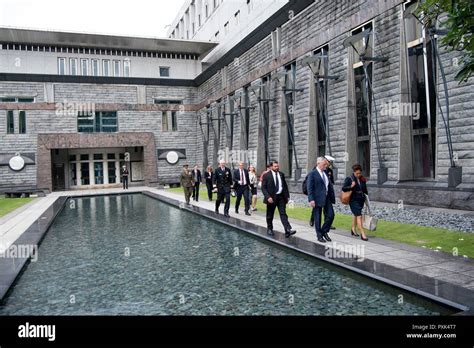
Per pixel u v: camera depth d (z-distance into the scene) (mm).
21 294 6465
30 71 35531
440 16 12375
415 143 14852
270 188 9953
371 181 15969
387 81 15375
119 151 38219
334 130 18453
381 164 15406
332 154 18578
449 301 4969
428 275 6168
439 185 12750
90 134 34469
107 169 37781
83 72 37094
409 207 13125
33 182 32906
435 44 12469
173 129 38062
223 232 11906
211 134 34875
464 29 5473
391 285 5852
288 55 22281
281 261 8047
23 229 12547
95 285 6906
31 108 33500
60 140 33531
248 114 28312
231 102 30156
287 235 9875
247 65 27875
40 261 8836
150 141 36594
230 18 34719
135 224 14383
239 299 5887
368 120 16250
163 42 37031
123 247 10234
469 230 9289
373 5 15984
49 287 6848
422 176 14570
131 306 5758
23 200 25781
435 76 13375
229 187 14656
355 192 9273
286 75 22969
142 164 38781
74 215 17672
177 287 6621
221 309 5504
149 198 26453
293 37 22078
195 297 6066
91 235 12219
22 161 32594
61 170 36375
